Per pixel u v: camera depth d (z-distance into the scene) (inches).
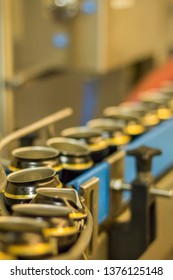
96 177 33.7
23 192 27.8
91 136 37.9
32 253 21.8
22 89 72.3
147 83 70.9
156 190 37.7
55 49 75.9
